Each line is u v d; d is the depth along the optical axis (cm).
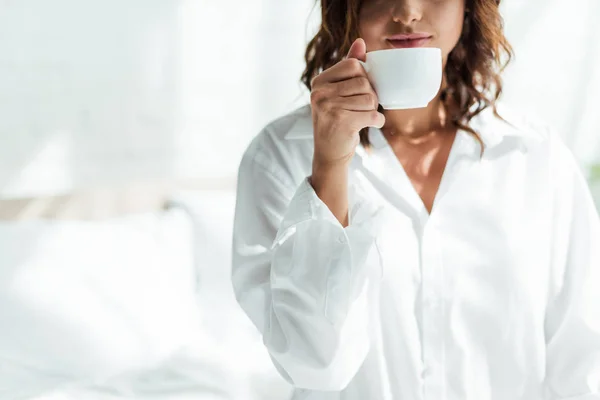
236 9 306
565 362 116
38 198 271
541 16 329
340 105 96
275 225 113
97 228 264
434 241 113
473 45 126
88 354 238
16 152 273
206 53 302
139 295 254
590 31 337
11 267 242
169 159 299
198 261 282
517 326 113
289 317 102
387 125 121
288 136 117
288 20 315
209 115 305
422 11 105
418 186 119
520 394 113
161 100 296
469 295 112
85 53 282
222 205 291
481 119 124
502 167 118
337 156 100
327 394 113
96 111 285
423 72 91
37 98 275
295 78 318
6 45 270
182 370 229
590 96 338
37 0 273
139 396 213
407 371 111
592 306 116
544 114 333
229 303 277
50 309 239
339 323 100
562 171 119
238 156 311
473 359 112
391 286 112
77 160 283
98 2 282
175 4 295
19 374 227
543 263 117
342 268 101
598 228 119
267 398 219
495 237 114
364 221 106
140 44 290
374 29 107
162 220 279
